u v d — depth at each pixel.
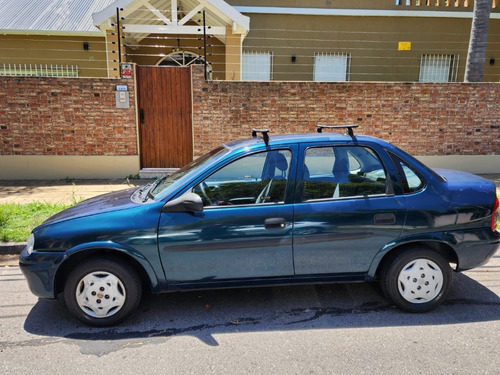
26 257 3.60
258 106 9.22
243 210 3.62
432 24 13.30
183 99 9.20
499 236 3.88
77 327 3.64
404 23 13.24
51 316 3.85
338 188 3.76
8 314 3.88
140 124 9.23
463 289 4.30
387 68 13.43
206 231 3.57
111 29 10.05
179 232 3.55
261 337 3.45
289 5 12.88
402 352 3.19
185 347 3.31
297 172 3.72
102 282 3.55
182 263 3.60
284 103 9.24
